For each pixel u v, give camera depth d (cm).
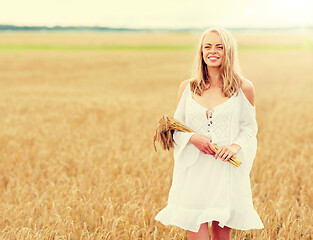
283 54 5338
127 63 4194
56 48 5903
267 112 1477
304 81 2797
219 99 324
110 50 5784
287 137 981
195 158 324
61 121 1252
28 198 550
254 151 329
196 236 324
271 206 512
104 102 1739
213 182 321
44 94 2116
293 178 632
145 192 570
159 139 333
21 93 2148
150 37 8231
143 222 464
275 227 448
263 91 2194
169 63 4219
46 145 898
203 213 318
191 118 329
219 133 321
